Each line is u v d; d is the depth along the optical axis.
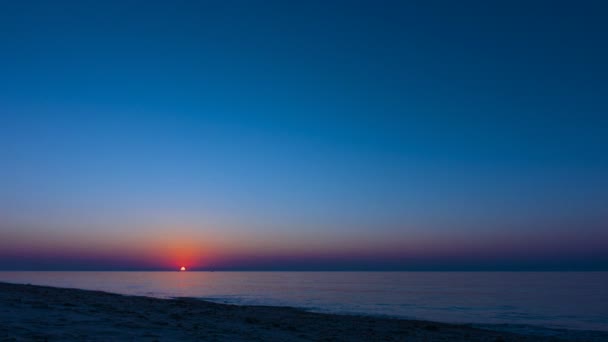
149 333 14.13
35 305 18.89
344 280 198.25
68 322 14.91
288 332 18.08
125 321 16.23
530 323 39.78
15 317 15.09
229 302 56.12
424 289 111.44
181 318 19.19
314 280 196.12
